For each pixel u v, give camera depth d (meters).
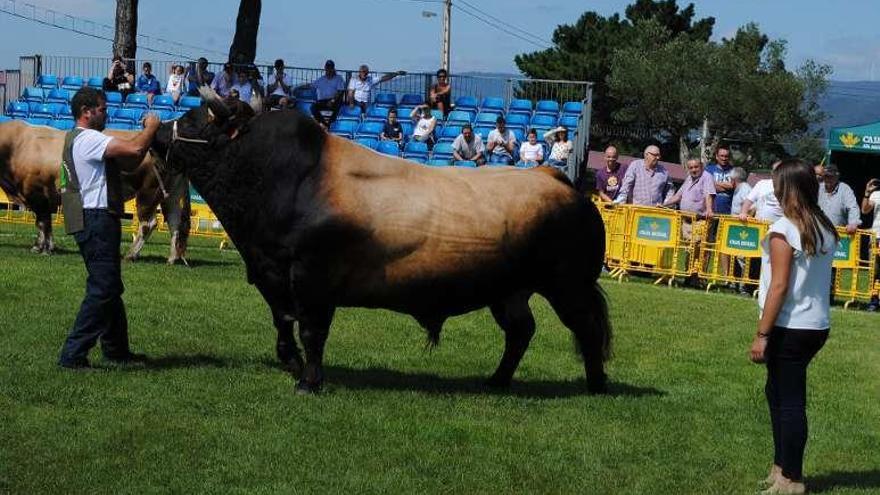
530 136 24.19
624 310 14.87
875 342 13.69
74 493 6.56
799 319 6.95
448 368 10.59
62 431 7.62
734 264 18.42
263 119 8.80
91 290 9.14
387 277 8.84
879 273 18.22
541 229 9.23
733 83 62.38
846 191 17.89
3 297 12.35
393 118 26.00
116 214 9.16
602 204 19.53
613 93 65.31
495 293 9.25
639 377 10.73
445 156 24.94
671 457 7.98
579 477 7.38
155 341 10.71
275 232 8.70
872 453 8.52
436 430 8.16
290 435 7.82
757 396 10.11
